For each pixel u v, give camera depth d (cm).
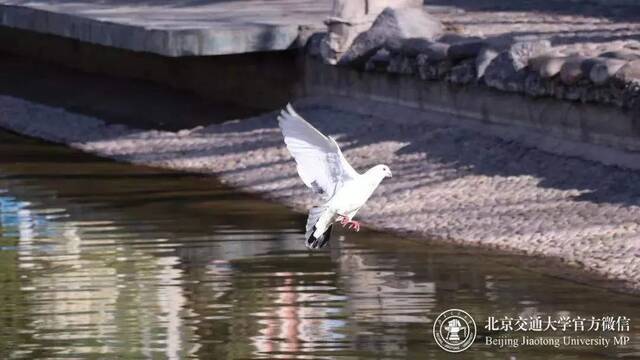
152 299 1238
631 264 1302
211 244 1455
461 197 1595
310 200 1673
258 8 2580
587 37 1948
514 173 1645
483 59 1830
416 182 1683
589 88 1650
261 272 1333
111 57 2683
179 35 2153
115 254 1415
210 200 1700
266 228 1534
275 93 2248
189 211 1630
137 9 2594
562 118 1698
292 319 1167
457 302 1209
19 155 2064
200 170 1909
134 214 1616
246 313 1188
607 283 1262
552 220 1462
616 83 1609
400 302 1212
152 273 1333
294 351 1077
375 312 1184
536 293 1233
